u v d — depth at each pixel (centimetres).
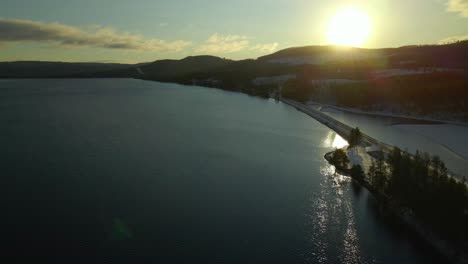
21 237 4341
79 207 5112
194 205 5281
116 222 4731
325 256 4147
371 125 12312
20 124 10962
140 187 5888
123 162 7169
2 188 5700
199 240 4378
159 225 4694
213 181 6244
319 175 6631
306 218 4981
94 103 17200
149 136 9594
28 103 16750
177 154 7850
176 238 4409
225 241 4378
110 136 9469
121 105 16475
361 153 7850
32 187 5766
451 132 11062
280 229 4684
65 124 11119
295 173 6731
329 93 19338
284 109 16038
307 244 4366
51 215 4872
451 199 4291
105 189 5762
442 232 4225
